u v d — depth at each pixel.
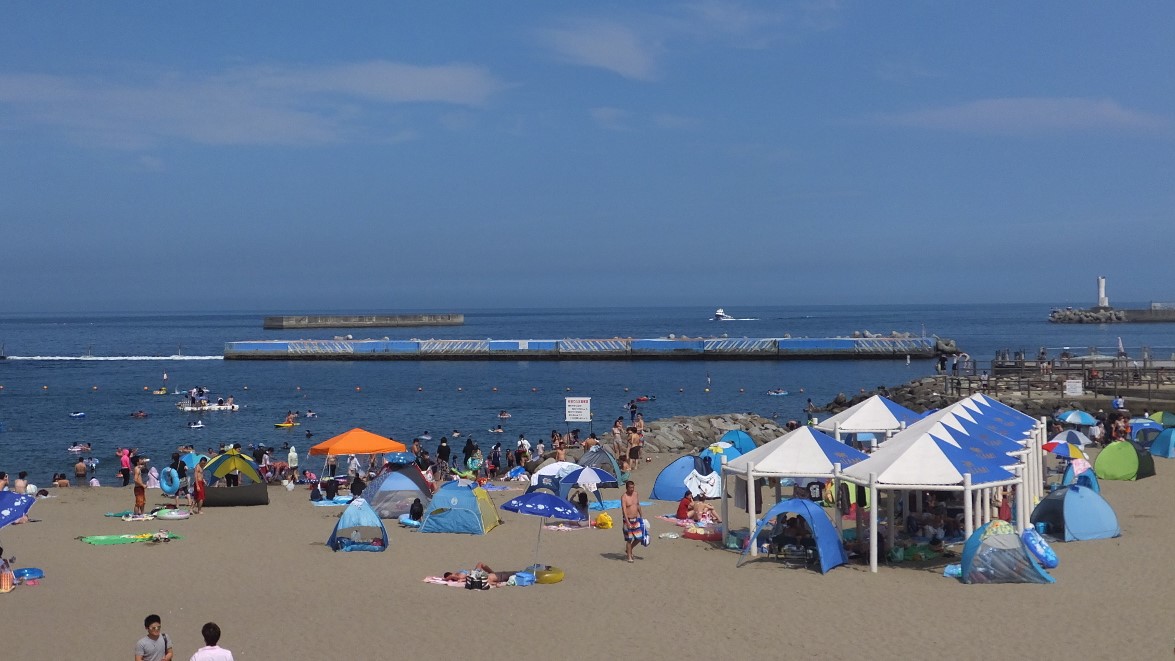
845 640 16.83
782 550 23.09
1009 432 27.55
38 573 21.55
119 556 23.67
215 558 23.45
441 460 38.16
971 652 16.11
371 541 24.33
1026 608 18.42
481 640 17.12
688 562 22.72
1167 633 16.81
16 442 53.34
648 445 46.38
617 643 16.89
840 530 23.95
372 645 16.89
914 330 199.12
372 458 38.75
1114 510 27.77
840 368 103.00
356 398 76.31
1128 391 54.88
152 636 13.84
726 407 71.00
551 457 38.72
